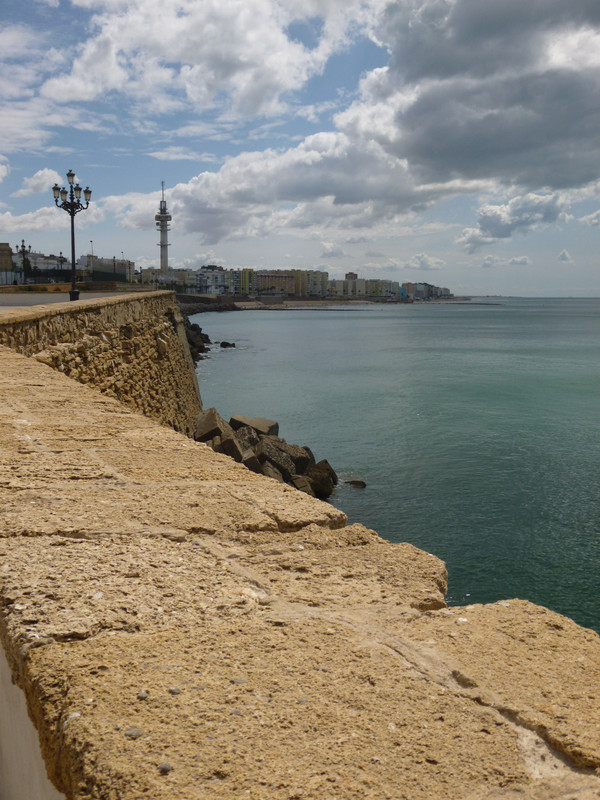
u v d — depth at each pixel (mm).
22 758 2207
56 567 2797
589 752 1662
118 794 1501
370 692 1917
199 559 2992
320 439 31016
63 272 66875
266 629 2326
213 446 24047
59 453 4922
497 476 24141
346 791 1520
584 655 2195
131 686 1914
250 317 183500
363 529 3447
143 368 21859
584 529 18781
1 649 2459
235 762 1605
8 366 9281
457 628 2375
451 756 1658
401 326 144625
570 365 62750
